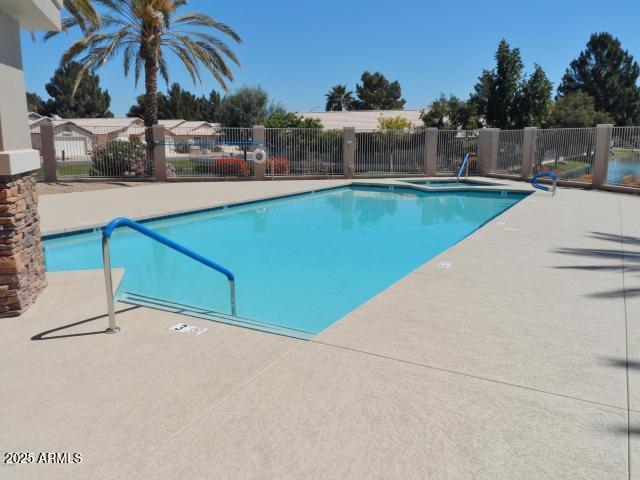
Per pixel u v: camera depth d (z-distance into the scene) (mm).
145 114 20047
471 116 28500
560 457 2369
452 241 9773
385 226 11344
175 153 19891
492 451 2412
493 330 3982
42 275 5039
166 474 2248
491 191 16594
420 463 2318
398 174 21438
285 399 2893
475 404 2844
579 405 2840
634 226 9164
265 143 20469
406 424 2637
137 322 4176
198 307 5344
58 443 2488
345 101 77688
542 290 5090
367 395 2939
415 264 7973
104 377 3178
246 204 13844
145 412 2762
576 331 3967
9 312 4281
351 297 6281
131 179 18906
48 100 66312
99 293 4969
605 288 5176
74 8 16359
